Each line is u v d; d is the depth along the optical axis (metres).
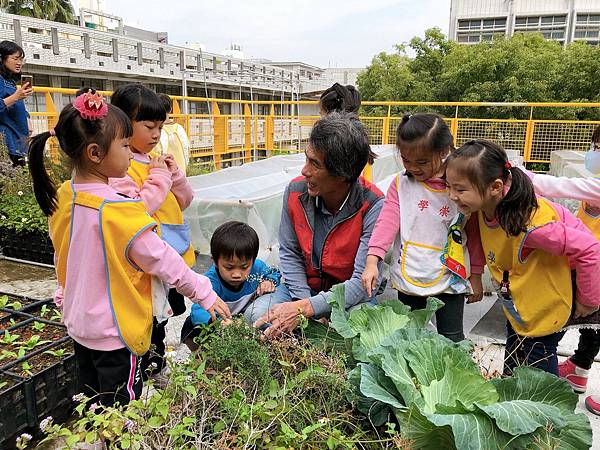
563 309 2.01
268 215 3.34
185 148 4.64
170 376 1.68
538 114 16.56
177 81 19.80
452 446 1.38
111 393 1.75
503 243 2.03
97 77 16.44
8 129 5.02
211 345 1.75
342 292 2.02
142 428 1.35
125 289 1.82
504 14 32.34
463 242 2.27
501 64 17.09
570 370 2.37
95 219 1.76
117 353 1.87
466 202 1.92
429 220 2.26
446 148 2.17
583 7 30.94
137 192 2.14
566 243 1.88
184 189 2.46
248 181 4.44
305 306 2.07
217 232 2.27
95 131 1.72
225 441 1.34
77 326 1.83
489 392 1.45
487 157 1.84
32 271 3.98
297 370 1.70
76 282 1.82
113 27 27.05
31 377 2.00
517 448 1.32
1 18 12.91
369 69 21.78
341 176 2.05
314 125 2.13
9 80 5.04
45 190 1.87
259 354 1.64
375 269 2.15
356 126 2.07
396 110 18.25
